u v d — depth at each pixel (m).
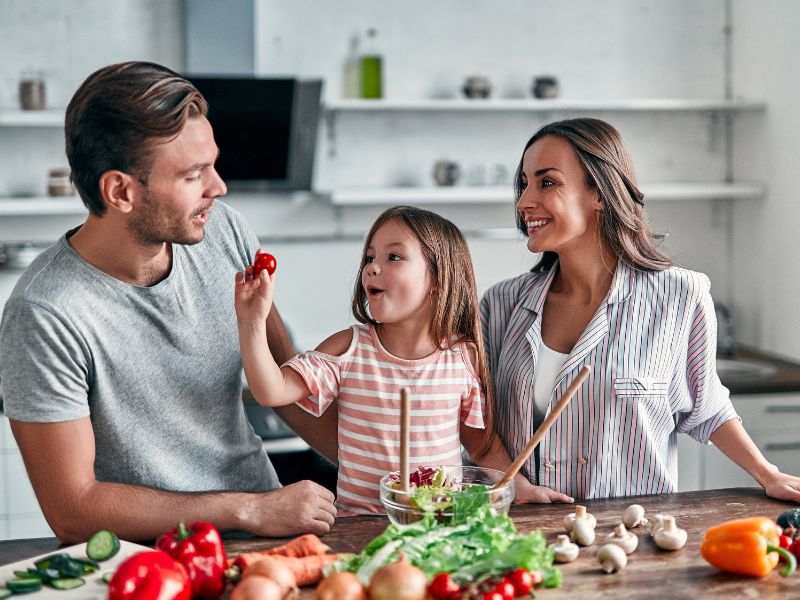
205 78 3.33
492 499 1.46
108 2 3.66
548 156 1.79
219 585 1.33
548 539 1.54
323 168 3.88
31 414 1.57
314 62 3.81
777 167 3.76
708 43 4.07
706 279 1.88
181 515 1.57
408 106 3.67
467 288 1.82
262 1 3.74
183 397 1.74
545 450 1.84
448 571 1.30
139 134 1.52
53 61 3.64
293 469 3.18
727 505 1.72
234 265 1.84
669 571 1.42
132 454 1.70
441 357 1.80
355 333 1.81
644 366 1.81
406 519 1.47
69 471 1.58
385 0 3.83
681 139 4.09
